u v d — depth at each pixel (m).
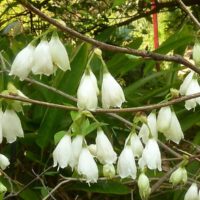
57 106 0.39
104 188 0.57
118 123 0.62
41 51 0.35
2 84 0.59
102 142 0.39
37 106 0.62
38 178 0.55
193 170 0.59
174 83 0.68
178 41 0.67
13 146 0.62
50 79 0.66
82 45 0.59
